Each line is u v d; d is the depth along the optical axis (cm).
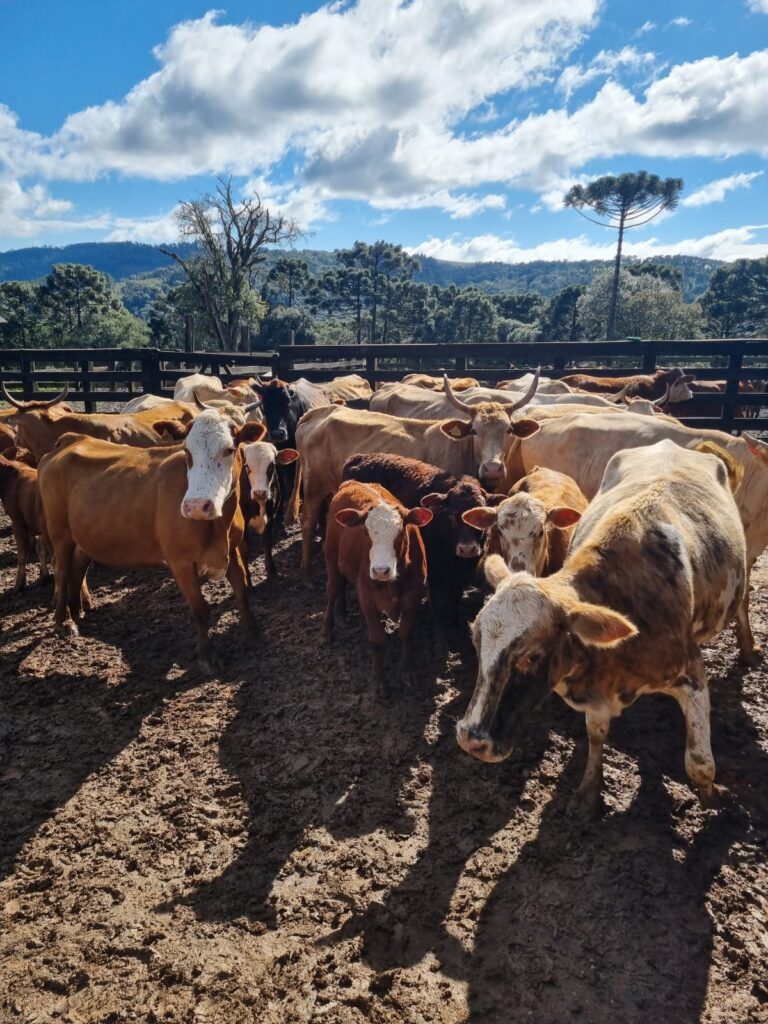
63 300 5291
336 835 351
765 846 334
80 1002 269
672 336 4603
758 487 527
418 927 296
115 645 570
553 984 269
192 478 490
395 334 7150
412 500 629
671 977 270
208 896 317
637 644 323
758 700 451
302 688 495
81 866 337
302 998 267
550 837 345
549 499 507
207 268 4053
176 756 421
